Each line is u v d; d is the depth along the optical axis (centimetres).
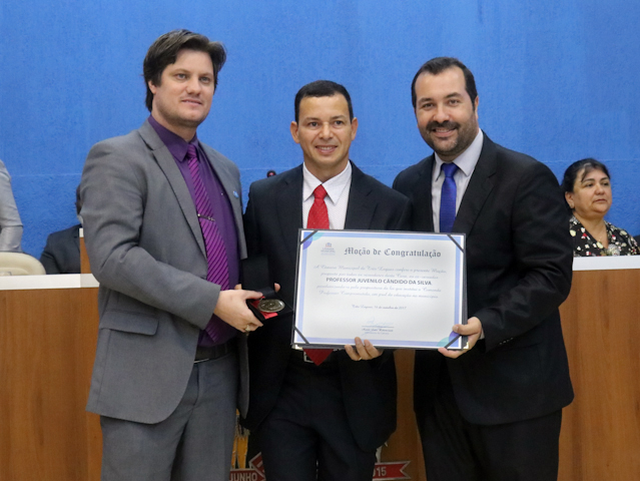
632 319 214
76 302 201
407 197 184
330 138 171
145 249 157
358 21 412
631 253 305
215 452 165
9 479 198
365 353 158
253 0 407
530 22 417
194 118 163
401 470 205
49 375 200
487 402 167
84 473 199
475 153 176
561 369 175
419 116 175
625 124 425
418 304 159
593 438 212
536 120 421
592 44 420
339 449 171
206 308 153
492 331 158
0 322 199
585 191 296
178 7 405
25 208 407
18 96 404
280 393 176
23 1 400
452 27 415
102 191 154
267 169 415
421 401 184
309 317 160
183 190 161
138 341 156
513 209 168
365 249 162
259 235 182
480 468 180
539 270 166
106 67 405
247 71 410
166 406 154
